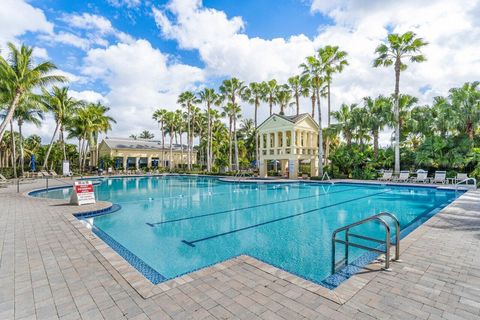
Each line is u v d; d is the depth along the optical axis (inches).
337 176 929.5
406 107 893.8
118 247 249.9
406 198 544.1
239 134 2031.3
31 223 278.2
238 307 115.3
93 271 154.9
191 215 392.8
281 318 106.7
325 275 183.2
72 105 1261.1
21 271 155.1
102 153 1900.8
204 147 1961.1
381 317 106.6
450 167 746.8
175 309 114.0
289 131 1067.3
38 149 1824.6
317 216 385.1
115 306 117.0
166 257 226.5
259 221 354.9
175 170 1599.4
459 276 143.6
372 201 511.5
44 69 753.6
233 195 609.3
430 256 174.1
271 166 1472.7
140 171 1551.4
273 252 235.9
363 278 141.9
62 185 746.8
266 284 136.9
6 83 693.9
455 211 327.0
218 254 233.3
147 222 348.2
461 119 725.3
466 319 104.4
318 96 928.9
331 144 1419.8
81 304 118.9
